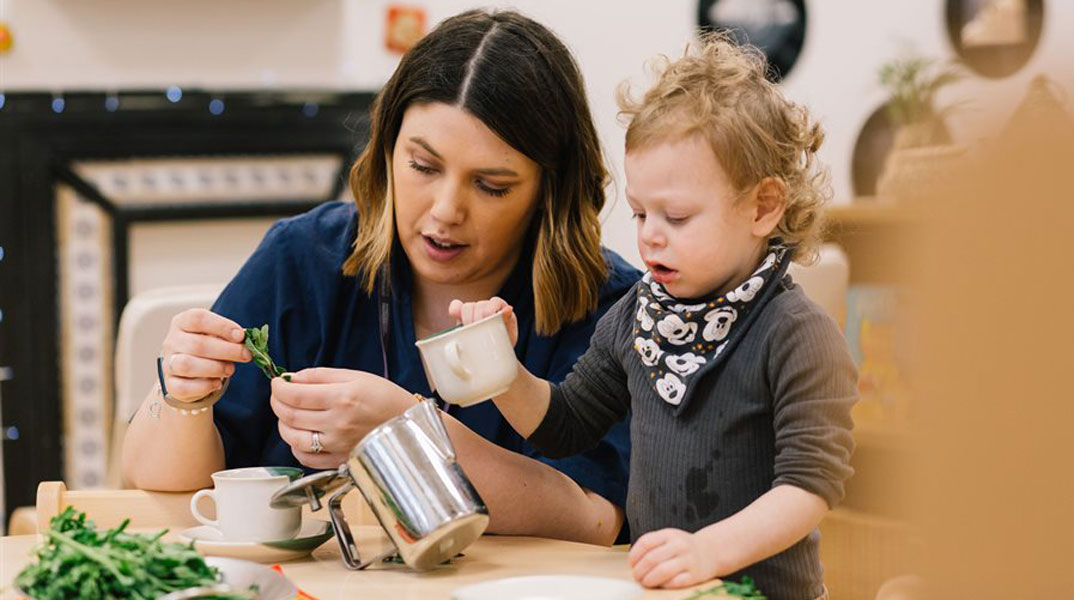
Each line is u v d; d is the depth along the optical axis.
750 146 1.04
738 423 1.05
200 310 1.13
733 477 1.05
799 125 1.12
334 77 3.22
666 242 1.05
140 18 3.07
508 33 1.28
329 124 3.21
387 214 1.36
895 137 2.79
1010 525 0.13
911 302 0.14
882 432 2.04
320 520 1.12
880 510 0.15
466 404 1.03
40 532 1.06
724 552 0.90
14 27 3.00
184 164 3.15
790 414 1.00
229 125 3.15
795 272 1.79
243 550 0.97
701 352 1.07
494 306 1.09
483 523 0.94
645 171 1.05
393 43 3.25
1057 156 0.13
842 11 3.33
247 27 3.15
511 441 1.40
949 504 0.14
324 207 1.51
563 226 1.36
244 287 1.42
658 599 0.84
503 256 1.40
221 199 3.18
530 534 1.19
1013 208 0.13
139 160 3.11
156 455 1.20
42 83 3.03
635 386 1.13
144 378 1.78
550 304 1.37
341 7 3.21
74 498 1.13
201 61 3.13
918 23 3.29
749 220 1.06
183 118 3.12
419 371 1.40
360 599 0.87
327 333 1.42
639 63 3.36
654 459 1.10
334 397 1.10
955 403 0.14
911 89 2.81
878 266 0.19
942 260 0.14
